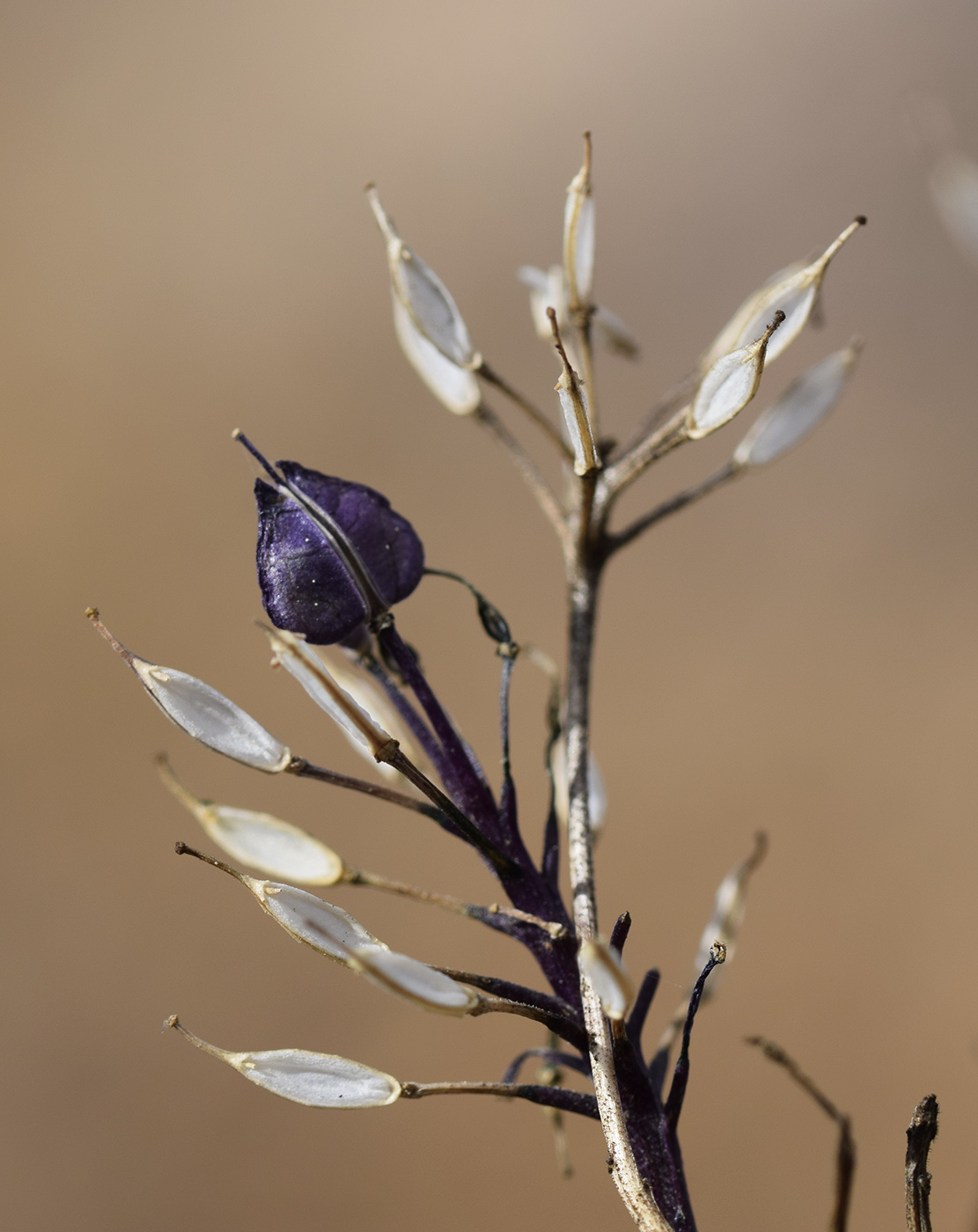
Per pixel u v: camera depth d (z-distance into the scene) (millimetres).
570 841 226
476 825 224
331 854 217
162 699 219
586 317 240
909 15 773
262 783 600
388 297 733
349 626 224
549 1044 236
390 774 236
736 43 802
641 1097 220
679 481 665
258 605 645
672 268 724
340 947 218
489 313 718
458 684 610
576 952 223
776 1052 238
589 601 237
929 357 681
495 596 630
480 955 555
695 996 222
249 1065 220
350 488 224
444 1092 220
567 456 241
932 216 700
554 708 231
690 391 238
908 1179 220
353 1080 220
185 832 603
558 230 746
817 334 684
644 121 781
